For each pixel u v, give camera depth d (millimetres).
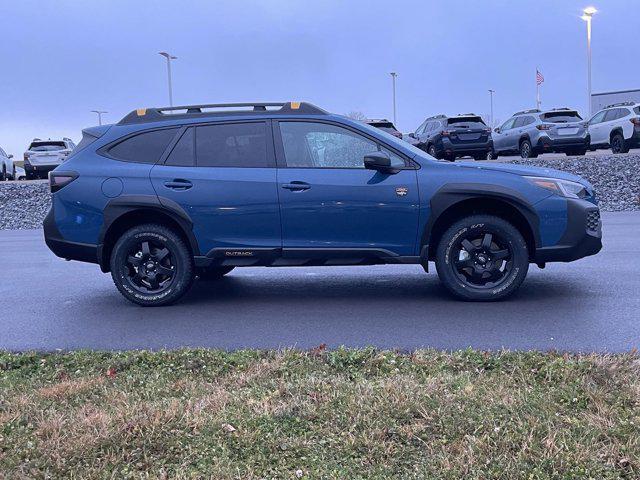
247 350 5422
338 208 7074
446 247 7129
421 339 5902
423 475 3443
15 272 10000
